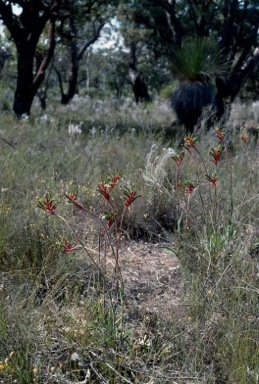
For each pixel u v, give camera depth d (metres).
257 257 4.23
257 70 28.56
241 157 6.76
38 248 4.11
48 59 15.91
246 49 15.70
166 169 6.18
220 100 14.32
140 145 7.93
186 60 11.52
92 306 3.37
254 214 4.93
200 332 3.23
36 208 4.55
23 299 3.42
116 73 43.03
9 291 3.62
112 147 7.66
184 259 4.16
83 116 16.44
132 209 5.23
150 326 3.45
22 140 7.83
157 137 9.23
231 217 4.44
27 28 14.87
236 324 3.26
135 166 6.68
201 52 11.59
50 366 2.98
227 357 3.06
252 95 31.67
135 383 2.87
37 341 3.06
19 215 4.42
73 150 7.29
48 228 4.30
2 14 14.66
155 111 17.30
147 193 5.41
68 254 4.00
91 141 7.76
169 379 2.95
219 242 4.18
